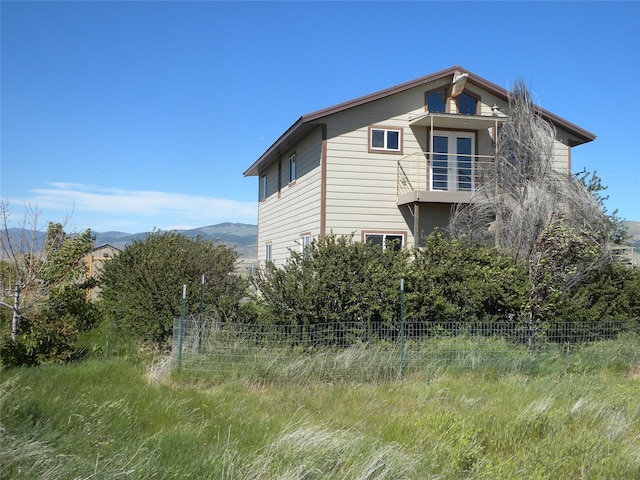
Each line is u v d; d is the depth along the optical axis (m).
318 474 4.88
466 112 19.12
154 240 16.52
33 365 9.28
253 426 6.32
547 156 15.23
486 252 11.81
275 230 24.28
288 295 10.22
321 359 9.19
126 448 5.24
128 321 12.48
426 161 18.62
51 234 12.34
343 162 17.91
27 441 5.03
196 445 5.52
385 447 5.46
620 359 10.55
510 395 8.12
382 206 18.12
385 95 18.08
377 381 9.07
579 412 7.10
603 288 13.04
